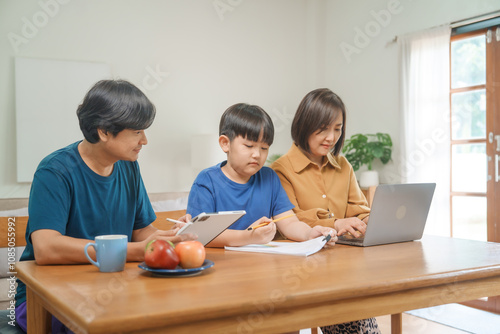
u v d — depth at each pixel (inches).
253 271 43.6
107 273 43.3
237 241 57.4
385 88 172.2
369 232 58.1
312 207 70.7
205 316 31.8
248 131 59.2
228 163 63.9
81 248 46.6
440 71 150.9
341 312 38.4
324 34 198.8
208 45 179.0
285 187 71.2
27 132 148.3
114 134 49.9
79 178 53.9
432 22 155.0
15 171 148.0
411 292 42.1
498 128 138.9
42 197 50.2
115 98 49.0
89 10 157.2
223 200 62.4
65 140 153.5
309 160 71.0
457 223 151.1
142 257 48.1
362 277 40.7
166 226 94.7
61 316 36.5
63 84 153.1
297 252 52.3
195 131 176.4
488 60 140.9
